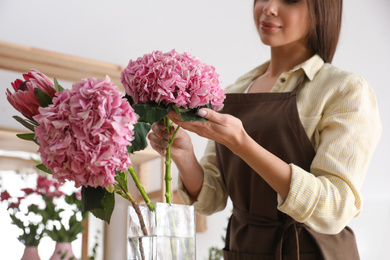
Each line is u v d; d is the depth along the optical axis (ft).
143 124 3.10
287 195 3.84
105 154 2.46
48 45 9.78
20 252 7.36
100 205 2.77
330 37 4.73
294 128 4.34
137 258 2.70
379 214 13.16
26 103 2.75
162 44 11.10
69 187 7.47
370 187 13.26
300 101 4.48
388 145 13.88
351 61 13.94
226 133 3.44
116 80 9.02
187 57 3.12
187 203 4.59
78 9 10.24
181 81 3.00
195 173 4.43
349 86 4.33
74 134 2.45
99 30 10.40
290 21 4.49
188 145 4.17
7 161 7.41
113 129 2.47
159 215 2.69
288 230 4.26
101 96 2.46
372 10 14.83
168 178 3.15
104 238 7.95
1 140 7.38
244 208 4.55
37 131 2.53
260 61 12.41
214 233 10.49
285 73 4.64
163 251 2.66
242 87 5.29
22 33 9.53
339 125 4.17
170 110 3.15
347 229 4.49
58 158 2.52
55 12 9.97
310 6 4.54
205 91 3.05
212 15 11.89
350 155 4.04
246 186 4.53
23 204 7.14
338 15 4.75
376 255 12.85
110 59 10.41
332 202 3.82
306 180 3.80
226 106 4.78
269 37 4.56
